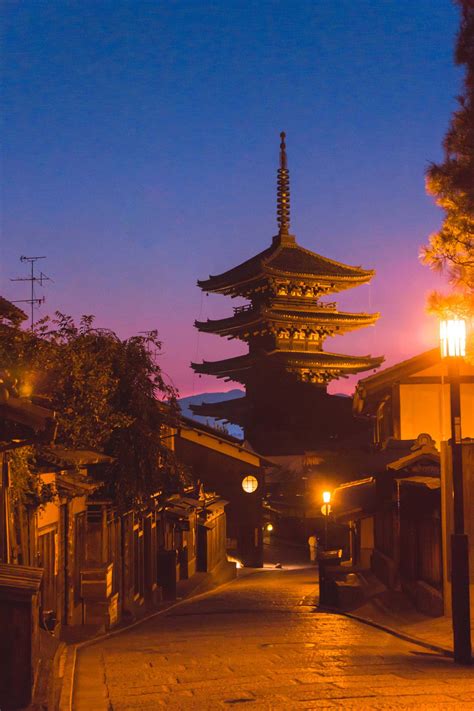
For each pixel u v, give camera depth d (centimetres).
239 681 1125
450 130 1656
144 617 2377
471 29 1627
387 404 3891
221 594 3231
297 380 8531
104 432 1856
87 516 2112
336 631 1848
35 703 922
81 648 1622
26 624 920
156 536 3097
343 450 6900
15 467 1483
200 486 4072
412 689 1009
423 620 1878
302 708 905
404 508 2342
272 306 8525
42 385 1795
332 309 8762
